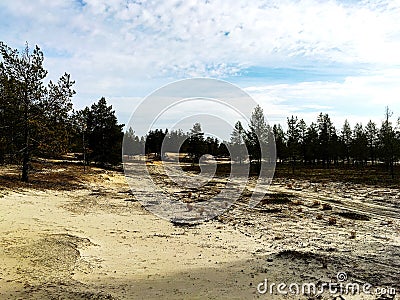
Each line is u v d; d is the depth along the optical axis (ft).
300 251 34.81
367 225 50.75
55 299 21.04
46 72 85.87
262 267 29.04
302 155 186.70
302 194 87.35
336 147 181.47
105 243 37.42
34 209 53.93
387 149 121.29
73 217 51.52
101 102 143.33
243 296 22.45
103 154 138.72
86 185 92.02
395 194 85.46
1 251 30.25
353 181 117.29
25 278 24.57
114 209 61.05
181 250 35.45
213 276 26.68
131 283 24.90
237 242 39.70
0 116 80.33
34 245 32.81
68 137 90.27
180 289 23.71
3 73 81.00
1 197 58.70
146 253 33.99
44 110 84.94
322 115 192.03
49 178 92.99
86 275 26.45
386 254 34.22
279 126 170.09
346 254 34.04
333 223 51.83
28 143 83.15
